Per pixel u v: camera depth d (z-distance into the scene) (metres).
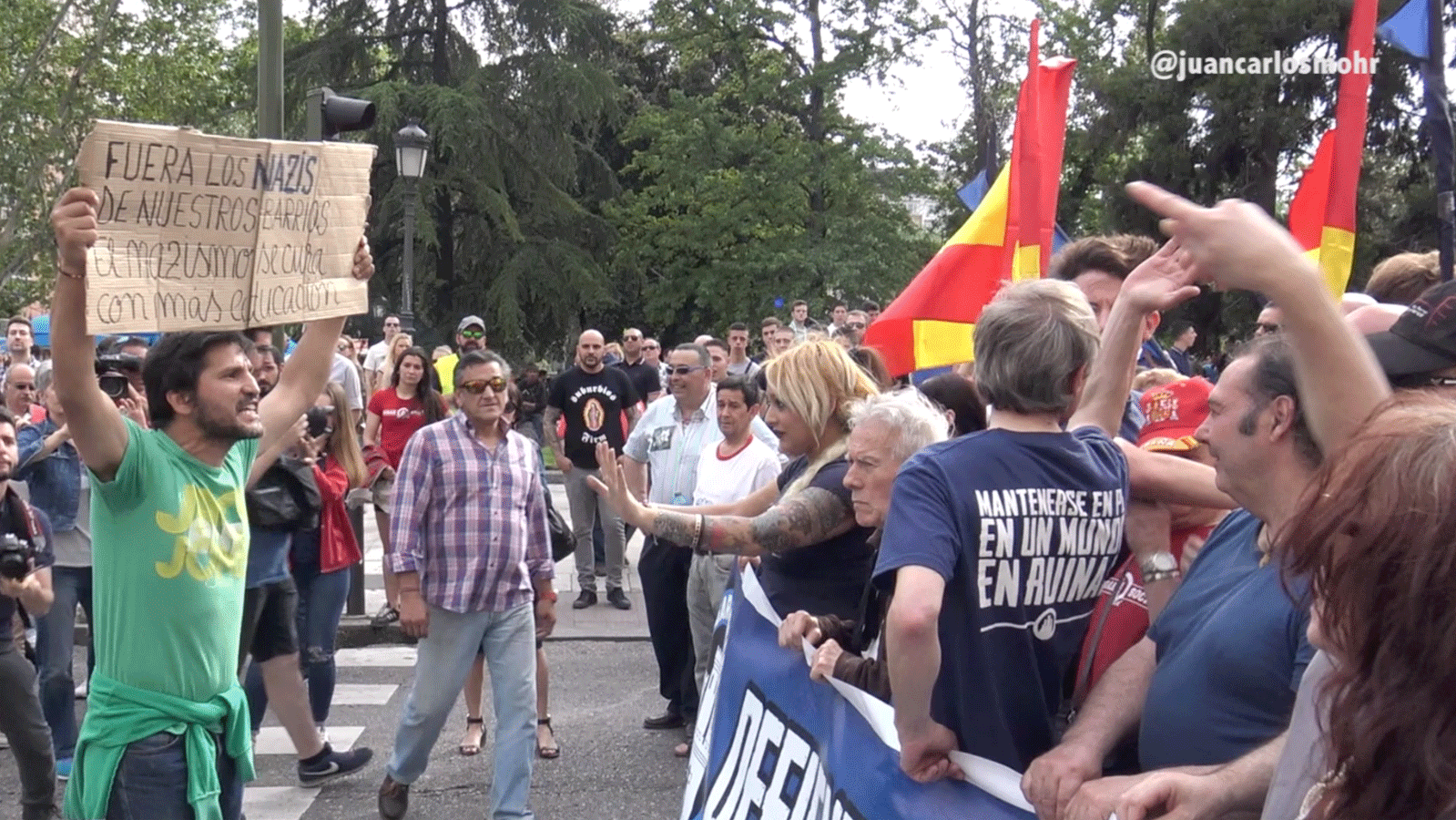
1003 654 2.40
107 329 2.91
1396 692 1.16
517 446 5.17
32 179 27.50
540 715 6.30
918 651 2.25
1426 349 1.99
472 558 4.93
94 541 3.23
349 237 3.54
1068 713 2.71
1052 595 2.45
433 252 31.61
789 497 3.51
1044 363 2.39
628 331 11.73
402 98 29.45
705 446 6.75
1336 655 1.26
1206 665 2.09
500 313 29.98
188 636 3.21
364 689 7.64
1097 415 2.64
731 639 3.58
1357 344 1.66
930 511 2.34
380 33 31.38
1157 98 22.70
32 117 27.86
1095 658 2.70
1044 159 4.71
